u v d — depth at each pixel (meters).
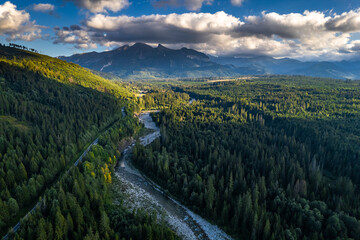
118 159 147.62
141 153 141.25
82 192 85.50
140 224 71.94
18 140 115.00
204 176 114.81
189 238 84.62
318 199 97.19
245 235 83.38
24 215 79.19
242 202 91.31
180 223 92.25
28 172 99.69
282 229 76.50
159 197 109.38
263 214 83.38
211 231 88.31
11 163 93.88
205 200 97.62
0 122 128.00
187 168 123.31
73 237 67.88
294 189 98.62
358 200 93.44
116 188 112.31
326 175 131.12
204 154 141.38
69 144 130.62
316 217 82.12
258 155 140.00
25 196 83.62
